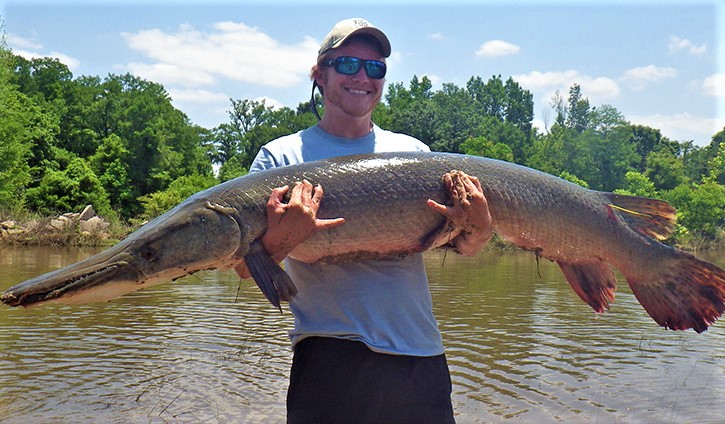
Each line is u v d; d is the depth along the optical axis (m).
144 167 26.12
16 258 10.67
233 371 3.73
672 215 1.93
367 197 1.67
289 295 1.57
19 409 3.02
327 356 1.66
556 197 1.83
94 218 15.59
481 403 3.22
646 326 5.23
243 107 43.28
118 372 3.68
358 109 1.82
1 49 18.81
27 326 4.95
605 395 3.36
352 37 1.80
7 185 16.95
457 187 1.64
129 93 31.98
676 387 3.49
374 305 1.67
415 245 1.71
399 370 1.67
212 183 24.28
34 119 22.50
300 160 1.82
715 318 1.84
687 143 48.78
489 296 6.91
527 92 57.22
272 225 1.54
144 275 1.54
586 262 1.90
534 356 4.17
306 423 1.67
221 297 6.66
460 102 42.12
